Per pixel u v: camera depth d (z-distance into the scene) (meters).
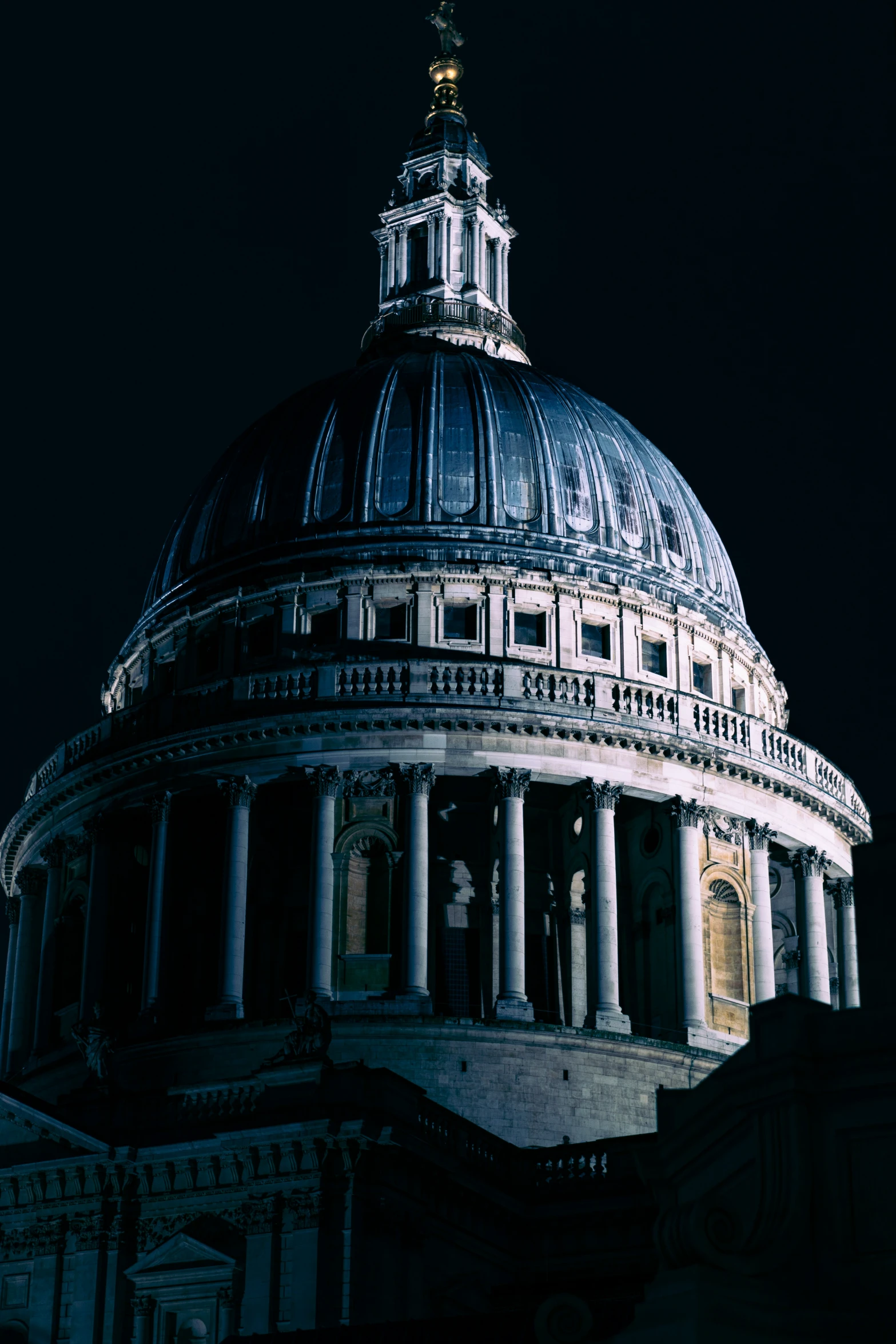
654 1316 27.00
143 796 81.44
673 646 85.50
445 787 79.94
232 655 85.06
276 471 88.75
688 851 78.81
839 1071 27.45
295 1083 56.47
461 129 104.81
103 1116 59.50
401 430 87.50
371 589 83.50
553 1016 78.00
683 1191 30.06
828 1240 26.78
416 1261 55.62
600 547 85.62
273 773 78.75
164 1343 56.03
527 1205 61.56
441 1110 58.78
